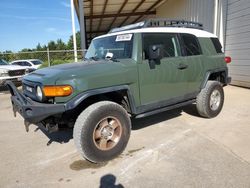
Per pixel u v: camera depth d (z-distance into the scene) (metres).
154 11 20.17
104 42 4.50
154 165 3.31
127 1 15.78
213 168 3.15
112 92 3.74
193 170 3.13
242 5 8.46
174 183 2.87
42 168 3.39
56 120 3.59
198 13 11.88
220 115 5.40
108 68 3.53
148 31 4.10
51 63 12.95
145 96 3.97
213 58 5.20
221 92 5.32
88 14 19.11
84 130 3.25
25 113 3.33
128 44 3.97
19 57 16.80
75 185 2.94
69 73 3.31
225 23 9.47
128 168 3.27
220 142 3.95
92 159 3.35
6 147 4.19
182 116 5.42
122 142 3.60
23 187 2.95
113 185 2.90
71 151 3.90
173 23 4.95
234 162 3.28
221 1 9.61
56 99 3.24
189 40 4.82
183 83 4.57
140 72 3.83
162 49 3.77
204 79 5.02
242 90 8.21
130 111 3.93
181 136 4.29
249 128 4.54
